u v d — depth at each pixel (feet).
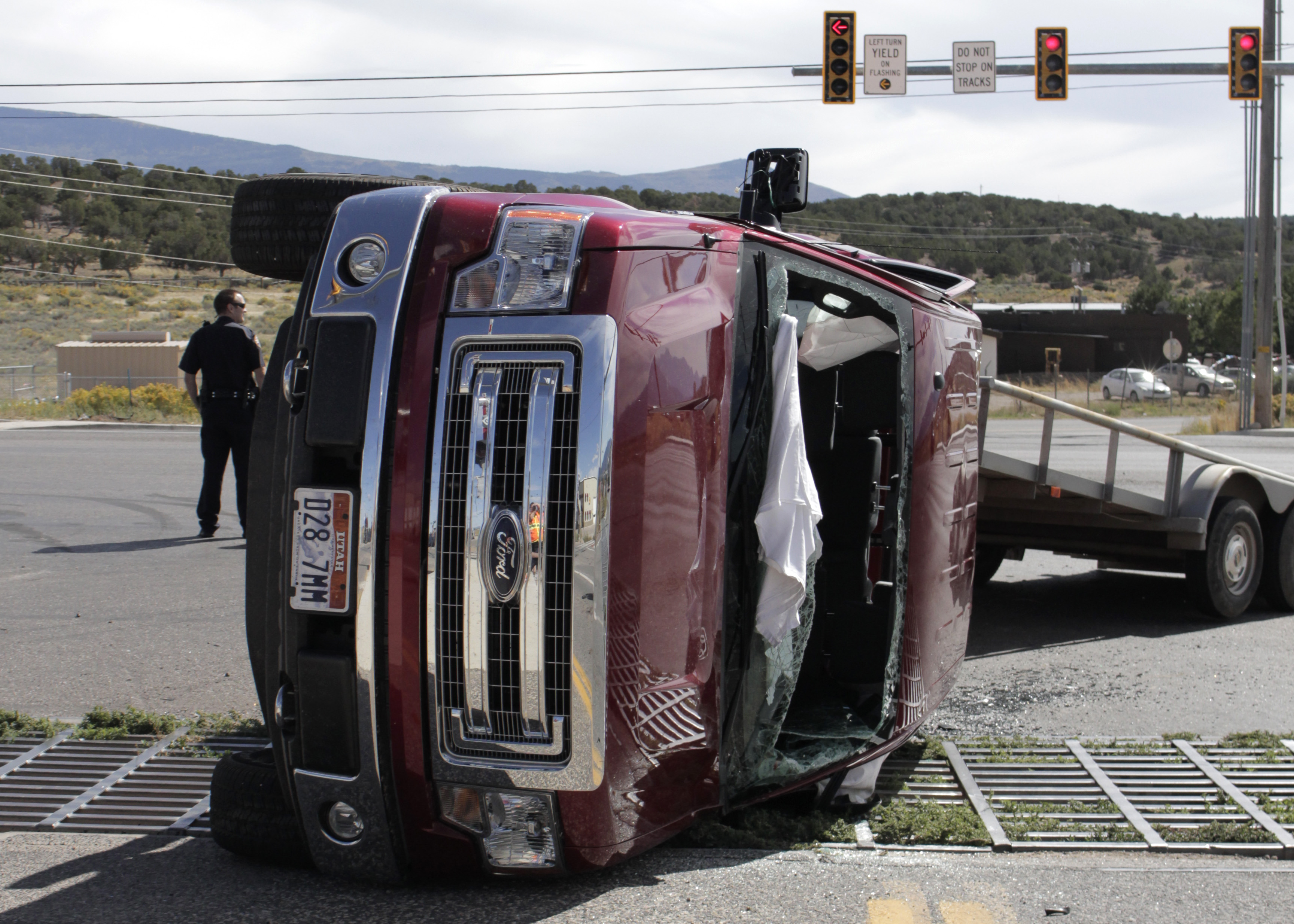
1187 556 23.06
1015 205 549.95
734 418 11.21
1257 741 15.02
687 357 9.96
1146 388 138.82
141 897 10.11
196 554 29.96
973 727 16.12
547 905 9.89
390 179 14.05
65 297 233.35
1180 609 25.09
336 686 9.53
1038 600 26.11
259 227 13.89
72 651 20.04
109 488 44.73
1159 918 9.75
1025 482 21.20
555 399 9.27
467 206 9.87
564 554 9.21
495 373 9.45
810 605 11.71
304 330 9.88
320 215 13.64
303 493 9.65
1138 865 11.02
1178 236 572.10
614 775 9.44
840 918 9.68
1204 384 149.18
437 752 9.56
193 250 299.99
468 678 9.38
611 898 10.03
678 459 9.82
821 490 14.44
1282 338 90.74
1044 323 183.11
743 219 14.85
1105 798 12.94
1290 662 19.92
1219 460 23.06
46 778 13.51
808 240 14.07
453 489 9.43
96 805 12.62
